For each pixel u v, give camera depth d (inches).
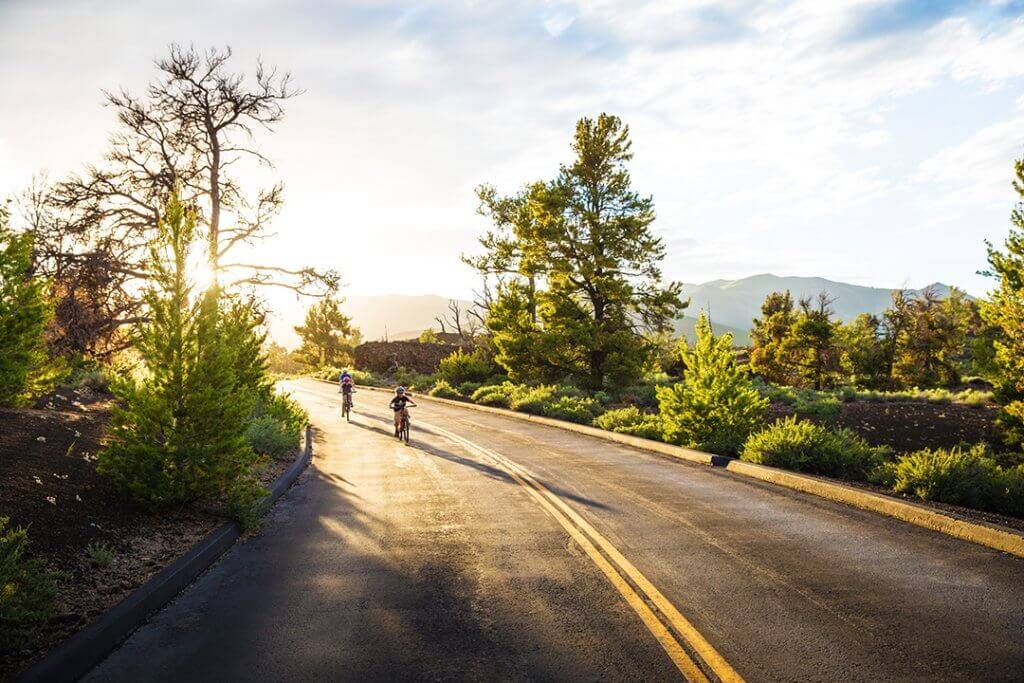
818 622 191.8
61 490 276.8
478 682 158.4
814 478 415.5
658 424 750.5
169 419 302.5
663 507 358.0
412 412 1158.3
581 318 1385.3
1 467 278.7
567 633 187.3
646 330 1407.5
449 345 2439.7
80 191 906.7
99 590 211.0
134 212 974.4
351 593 225.5
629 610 204.1
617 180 1354.6
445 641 183.5
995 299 783.7
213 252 335.6
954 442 904.3
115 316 826.8
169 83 995.9
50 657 163.5
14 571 187.2
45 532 235.1
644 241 1341.0
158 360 311.9
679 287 1368.1
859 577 232.5
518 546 282.8
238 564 262.7
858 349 2069.4
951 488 354.6
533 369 1401.3
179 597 223.3
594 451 618.8
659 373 1834.4
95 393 601.6
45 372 471.5
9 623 176.2
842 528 305.9
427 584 233.8
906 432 969.5
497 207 1537.9
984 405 1198.3
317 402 1422.2
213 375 318.3
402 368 2272.4
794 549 270.2
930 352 2127.2
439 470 514.6
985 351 832.9
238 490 319.0
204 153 1039.0
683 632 186.1
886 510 338.6
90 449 354.6
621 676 160.1
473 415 1091.3
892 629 185.8
